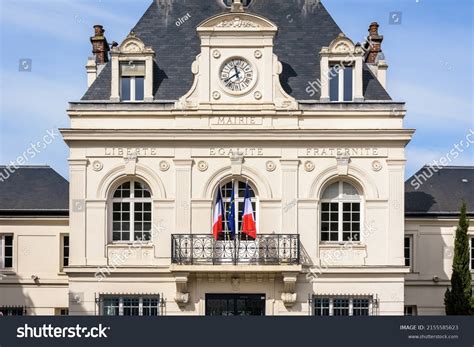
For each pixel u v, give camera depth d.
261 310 31.73
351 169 32.16
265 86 32.38
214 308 31.77
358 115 32.28
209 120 32.31
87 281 31.94
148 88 32.66
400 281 31.78
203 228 32.06
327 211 32.34
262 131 32.09
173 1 35.22
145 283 31.91
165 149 32.31
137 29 34.75
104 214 32.16
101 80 33.38
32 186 38.56
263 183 32.12
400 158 32.09
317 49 34.06
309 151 32.22
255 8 35.22
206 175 32.22
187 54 34.00
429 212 37.62
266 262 31.53
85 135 32.19
